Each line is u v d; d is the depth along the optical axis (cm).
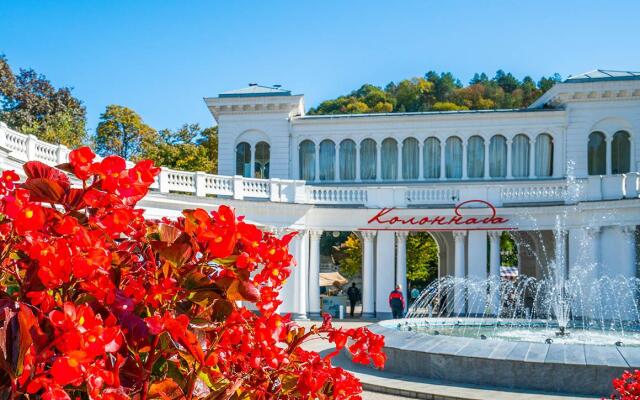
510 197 3653
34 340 211
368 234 3681
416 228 3659
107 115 7312
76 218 262
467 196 3666
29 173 271
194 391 274
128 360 243
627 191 3416
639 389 787
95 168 262
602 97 4319
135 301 256
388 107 9762
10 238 249
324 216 3656
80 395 242
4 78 5931
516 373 1526
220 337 277
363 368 1812
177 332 245
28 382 209
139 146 7444
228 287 272
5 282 256
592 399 1398
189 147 6669
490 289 3616
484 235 3656
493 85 12588
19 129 5625
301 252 3562
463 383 1580
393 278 3653
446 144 4509
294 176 4544
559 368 1485
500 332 2305
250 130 4547
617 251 3384
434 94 11488
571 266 3516
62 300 239
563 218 3556
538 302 4300
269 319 291
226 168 4531
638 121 4297
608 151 4325
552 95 4456
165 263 265
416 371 1688
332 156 4562
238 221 277
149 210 2933
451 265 4509
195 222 270
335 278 6425
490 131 4462
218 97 4519
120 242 286
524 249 4566
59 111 6241
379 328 2044
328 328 340
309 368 302
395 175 4531
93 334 210
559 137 4381
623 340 2058
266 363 296
